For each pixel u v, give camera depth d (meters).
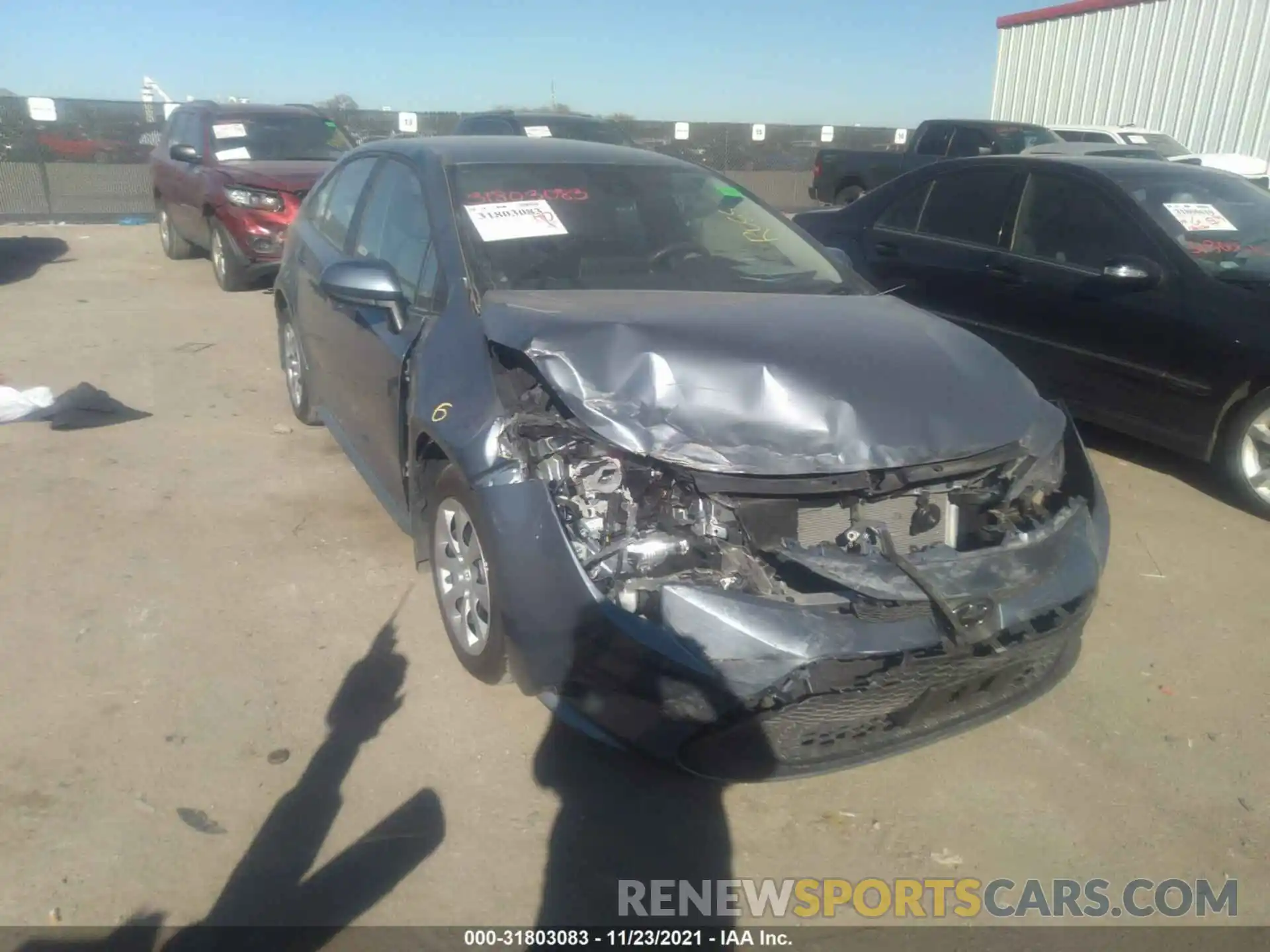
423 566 3.88
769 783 3.06
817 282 4.22
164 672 3.59
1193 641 4.07
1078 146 13.32
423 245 4.07
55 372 7.11
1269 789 3.24
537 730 3.37
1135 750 3.41
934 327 3.68
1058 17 19.33
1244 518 5.25
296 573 4.31
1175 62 16.98
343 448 4.89
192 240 10.94
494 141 4.71
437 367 3.48
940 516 3.12
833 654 2.74
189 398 6.61
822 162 17.92
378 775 3.13
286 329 6.06
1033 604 3.03
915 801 3.15
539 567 2.92
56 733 3.24
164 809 2.95
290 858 2.79
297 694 3.50
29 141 15.66
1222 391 5.18
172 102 16.33
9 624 3.84
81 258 12.15
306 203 5.87
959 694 3.05
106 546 4.49
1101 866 2.92
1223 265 5.50
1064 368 5.98
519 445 3.08
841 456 2.95
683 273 4.04
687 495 2.94
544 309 3.41
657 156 4.83
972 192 6.68
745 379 3.05
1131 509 5.34
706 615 2.73
